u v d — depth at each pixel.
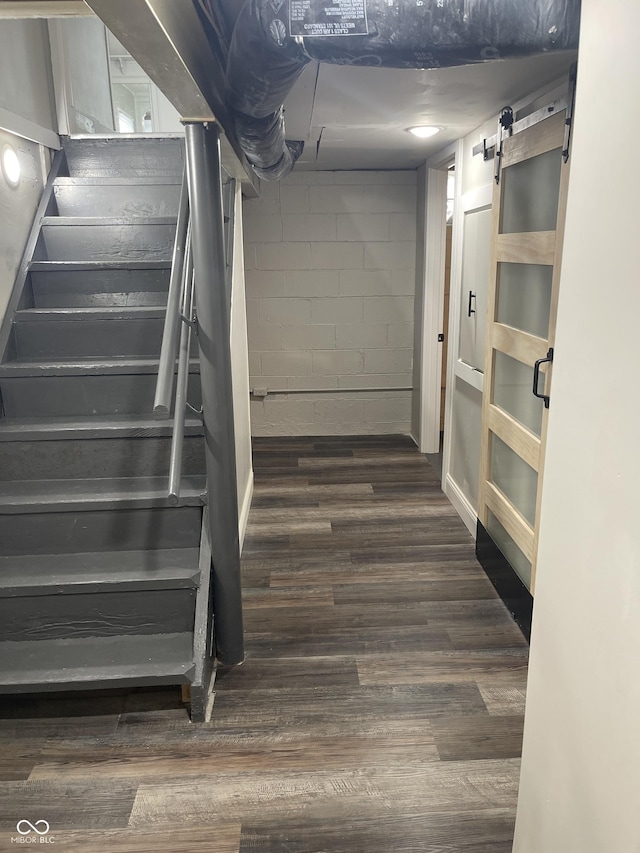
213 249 2.11
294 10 1.27
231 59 1.56
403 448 5.07
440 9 1.25
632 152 0.93
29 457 2.54
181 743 2.09
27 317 2.78
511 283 2.72
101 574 2.27
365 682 2.37
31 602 2.24
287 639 2.63
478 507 3.27
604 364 1.03
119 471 2.57
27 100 3.04
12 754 2.05
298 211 4.93
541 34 1.27
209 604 2.34
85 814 1.84
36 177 3.12
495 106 2.67
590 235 1.07
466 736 2.11
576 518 1.15
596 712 1.11
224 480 2.30
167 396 1.89
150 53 1.31
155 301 3.00
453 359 3.86
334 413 5.37
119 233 3.12
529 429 2.56
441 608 2.85
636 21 0.90
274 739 2.10
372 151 3.97
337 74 2.12
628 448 0.97
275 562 3.27
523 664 2.47
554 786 1.30
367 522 3.73
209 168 2.02
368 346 5.23
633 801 1.00
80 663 2.18
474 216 3.35
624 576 1.00
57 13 1.21
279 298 5.11
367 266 5.06
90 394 2.68
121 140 3.46
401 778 1.95
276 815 1.83
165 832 1.78
